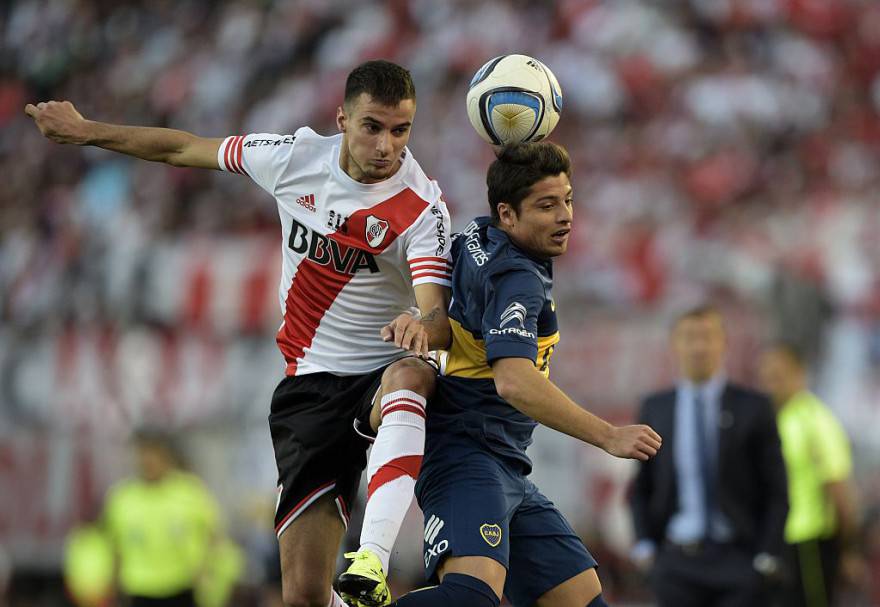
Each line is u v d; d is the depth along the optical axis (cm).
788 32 5853
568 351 3772
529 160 1579
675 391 2539
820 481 2920
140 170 6100
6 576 4275
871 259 4266
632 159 5278
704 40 5812
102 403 4375
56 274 5381
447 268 1645
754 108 5466
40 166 6594
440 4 6341
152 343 4416
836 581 2934
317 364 1752
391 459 1572
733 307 3856
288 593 1734
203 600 3522
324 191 1680
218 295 4466
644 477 2567
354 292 1705
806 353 3762
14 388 4509
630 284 4231
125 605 3481
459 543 1548
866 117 5562
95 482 4262
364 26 6512
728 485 2466
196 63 6988
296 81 6550
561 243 1595
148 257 4697
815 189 4972
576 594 1656
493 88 1645
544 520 1672
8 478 4394
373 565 1510
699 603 2480
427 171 5609
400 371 1630
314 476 1750
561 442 3578
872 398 3734
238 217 5569
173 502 3475
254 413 4125
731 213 4812
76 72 7412
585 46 5816
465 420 1617
